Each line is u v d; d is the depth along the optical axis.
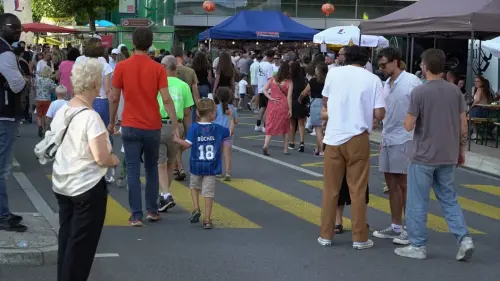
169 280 9.77
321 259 11.09
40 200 14.60
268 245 11.84
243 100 40.03
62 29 52.44
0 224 11.21
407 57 32.69
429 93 11.02
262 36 39.31
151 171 13.12
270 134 22.47
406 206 11.46
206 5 49.25
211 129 12.79
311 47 44.72
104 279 9.71
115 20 75.94
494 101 27.41
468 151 24.34
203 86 20.06
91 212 8.05
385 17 24.95
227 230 12.79
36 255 10.13
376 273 10.45
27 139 24.27
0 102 10.98
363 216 11.72
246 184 17.50
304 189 17.12
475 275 10.55
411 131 11.80
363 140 11.50
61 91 19.55
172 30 51.03
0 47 10.98
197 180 13.02
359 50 11.57
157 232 12.47
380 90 11.48
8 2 26.94
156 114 12.66
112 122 12.83
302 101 23.12
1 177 11.16
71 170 7.94
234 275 10.09
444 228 13.64
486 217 15.04
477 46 33.47
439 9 23.00
